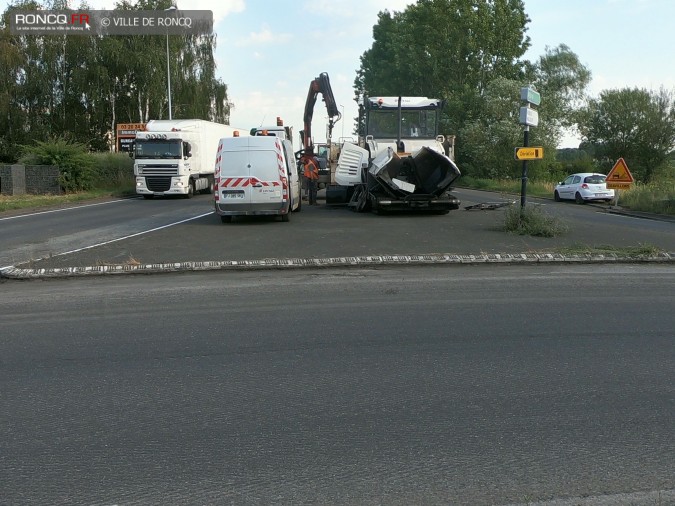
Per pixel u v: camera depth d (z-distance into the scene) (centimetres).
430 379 565
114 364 614
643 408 496
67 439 450
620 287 977
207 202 3094
